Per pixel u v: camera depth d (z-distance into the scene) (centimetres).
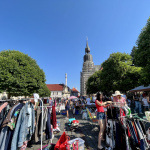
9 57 1388
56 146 289
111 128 347
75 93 9519
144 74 1166
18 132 250
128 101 1343
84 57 9594
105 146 364
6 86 1247
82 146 327
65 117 881
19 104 275
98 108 377
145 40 1158
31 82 1420
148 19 1186
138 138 264
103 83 2330
